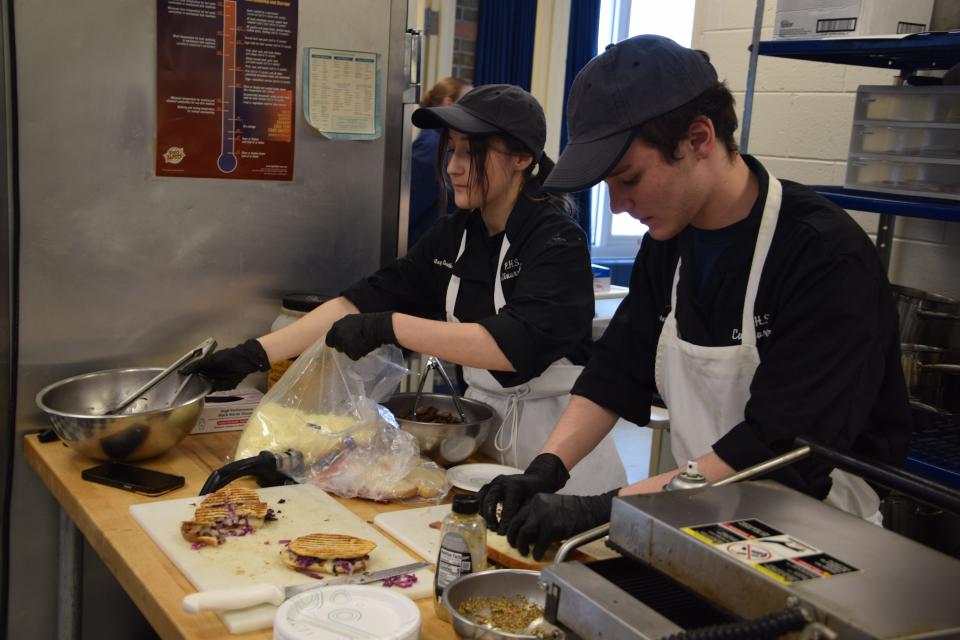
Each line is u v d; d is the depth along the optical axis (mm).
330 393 1880
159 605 1227
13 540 2033
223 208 2227
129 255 2113
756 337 1502
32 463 1929
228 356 1976
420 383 1990
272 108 2250
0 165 1919
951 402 2389
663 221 1379
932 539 2186
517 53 5594
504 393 2104
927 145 2238
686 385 1623
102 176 2049
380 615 1130
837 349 1344
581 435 1675
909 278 2768
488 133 1857
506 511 1415
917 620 678
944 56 2455
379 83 2402
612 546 905
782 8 2473
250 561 1340
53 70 1953
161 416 1780
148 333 2170
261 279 2318
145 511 1528
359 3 2328
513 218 1978
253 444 1767
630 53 1284
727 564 768
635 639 765
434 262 2152
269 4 2193
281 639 1066
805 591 714
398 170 2484
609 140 1259
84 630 2146
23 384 2014
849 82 2885
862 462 984
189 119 2137
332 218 2404
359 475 1684
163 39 2070
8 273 1960
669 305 1663
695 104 1292
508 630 1105
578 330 1903
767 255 1456
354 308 2119
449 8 5238
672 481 987
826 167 2975
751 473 1015
